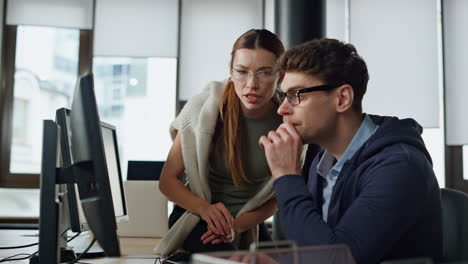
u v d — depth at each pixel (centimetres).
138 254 183
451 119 480
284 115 116
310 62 112
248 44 148
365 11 500
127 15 488
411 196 101
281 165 112
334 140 118
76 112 111
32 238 225
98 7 486
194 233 164
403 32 496
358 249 98
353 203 105
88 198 109
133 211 243
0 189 463
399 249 106
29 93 478
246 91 150
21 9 479
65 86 482
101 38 484
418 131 121
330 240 99
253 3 498
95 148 107
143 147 477
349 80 113
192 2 493
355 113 117
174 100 484
